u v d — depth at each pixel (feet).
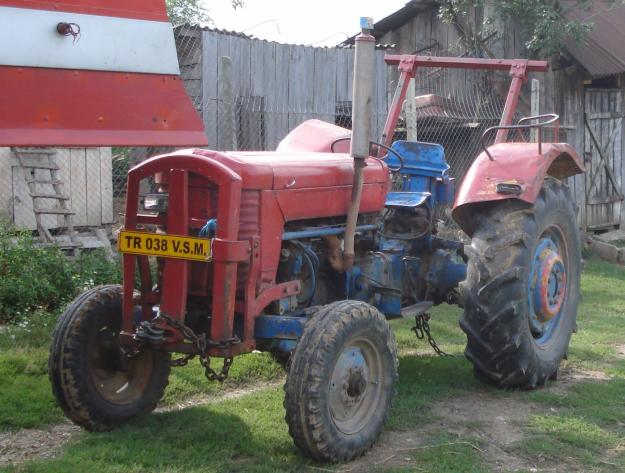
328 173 14.20
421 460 12.62
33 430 14.01
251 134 30.55
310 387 11.85
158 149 30.71
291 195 13.35
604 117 42.63
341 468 12.26
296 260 13.83
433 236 18.63
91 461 12.10
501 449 13.21
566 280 17.90
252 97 30.50
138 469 11.86
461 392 16.22
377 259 16.16
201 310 13.28
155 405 14.61
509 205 16.24
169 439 13.28
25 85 9.11
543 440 13.47
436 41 45.16
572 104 41.27
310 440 11.99
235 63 29.91
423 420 14.51
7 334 19.25
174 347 12.99
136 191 13.05
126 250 12.89
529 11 38.68
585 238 38.52
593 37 40.14
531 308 16.48
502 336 15.69
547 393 16.17
